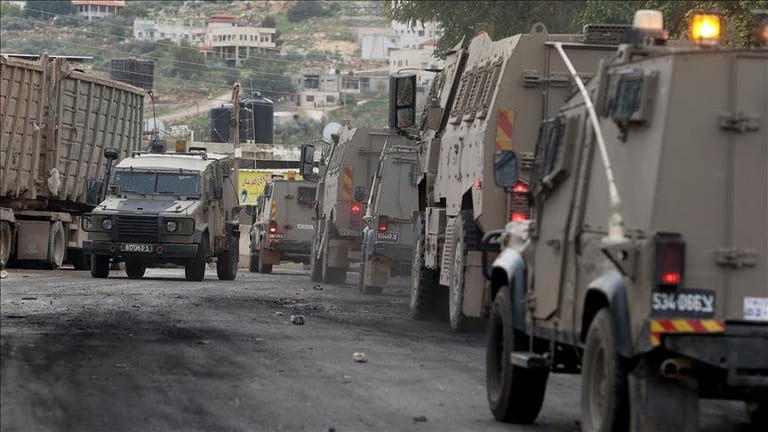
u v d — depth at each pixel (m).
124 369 41.50
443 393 39.41
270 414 34.22
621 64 30.16
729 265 27.28
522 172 53.81
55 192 107.50
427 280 64.94
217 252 104.81
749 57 27.64
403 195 88.81
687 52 27.64
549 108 54.12
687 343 26.92
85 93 114.38
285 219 138.88
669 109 27.50
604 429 28.28
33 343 47.50
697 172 27.44
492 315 36.75
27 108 102.50
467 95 60.19
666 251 26.75
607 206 29.80
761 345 27.03
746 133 27.53
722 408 38.72
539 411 34.84
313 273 112.44
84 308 63.62
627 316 27.66
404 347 51.25
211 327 56.31
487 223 54.16
